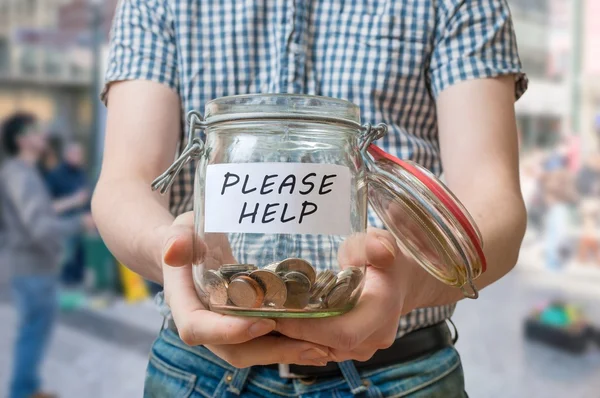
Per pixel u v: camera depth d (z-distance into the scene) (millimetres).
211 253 574
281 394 811
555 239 6895
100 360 3838
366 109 886
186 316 582
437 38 909
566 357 3729
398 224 633
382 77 887
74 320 4746
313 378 811
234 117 563
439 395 842
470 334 4223
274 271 553
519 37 8484
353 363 808
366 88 886
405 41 898
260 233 555
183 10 908
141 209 781
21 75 7977
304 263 553
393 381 819
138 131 871
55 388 3346
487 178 816
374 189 636
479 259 599
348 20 902
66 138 5949
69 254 5531
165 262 603
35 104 8000
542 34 8508
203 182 593
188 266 636
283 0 898
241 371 815
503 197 795
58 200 4191
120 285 5574
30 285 3168
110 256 5602
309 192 557
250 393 817
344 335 574
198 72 905
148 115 879
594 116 7926
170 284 626
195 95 906
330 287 556
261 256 558
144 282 5613
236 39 901
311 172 559
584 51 8289
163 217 774
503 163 836
